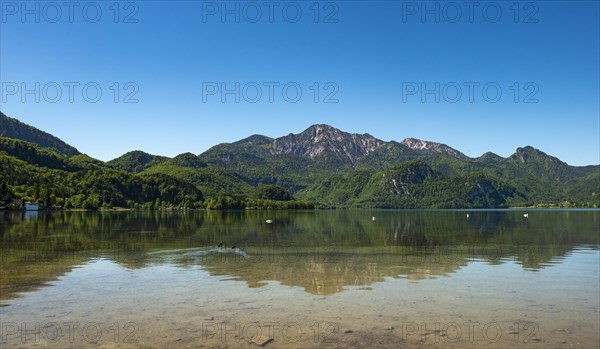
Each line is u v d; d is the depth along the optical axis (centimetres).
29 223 9319
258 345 1567
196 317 1911
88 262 3488
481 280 2736
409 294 2350
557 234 6656
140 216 14725
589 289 2475
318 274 2948
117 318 1889
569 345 1579
